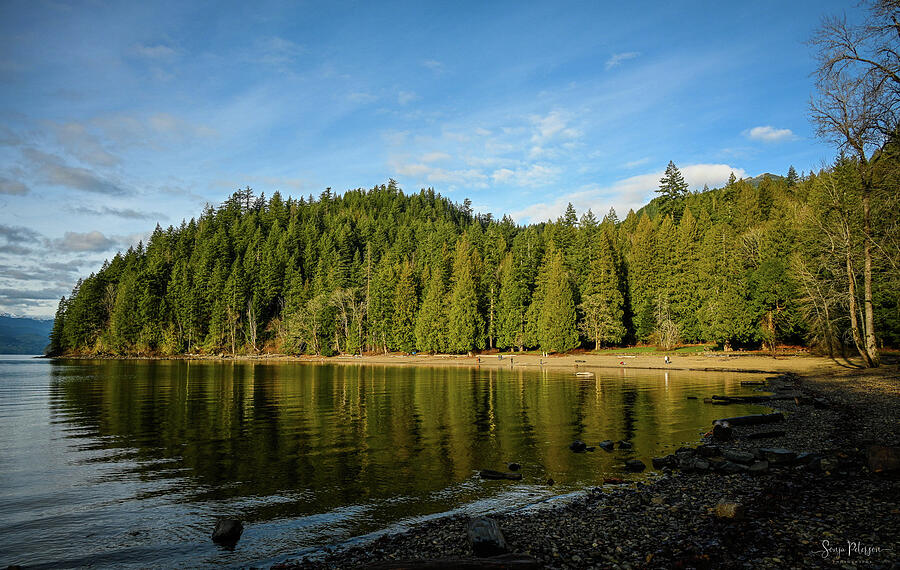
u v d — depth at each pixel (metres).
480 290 98.38
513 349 92.56
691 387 35.84
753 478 12.09
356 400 31.89
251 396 34.91
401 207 199.00
